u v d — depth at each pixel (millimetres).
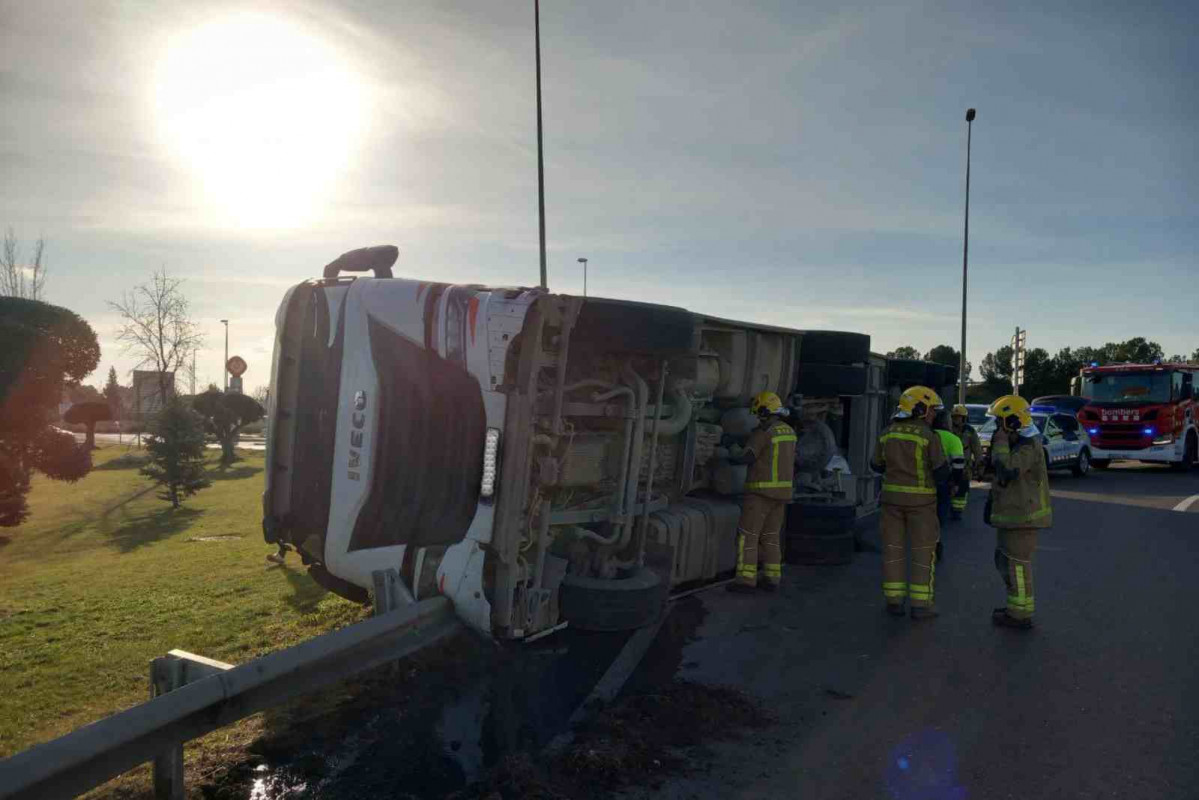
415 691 5492
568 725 5020
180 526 14039
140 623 7316
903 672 6070
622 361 6395
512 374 5395
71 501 17797
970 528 12625
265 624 7117
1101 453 23578
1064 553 10406
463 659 6016
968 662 6297
